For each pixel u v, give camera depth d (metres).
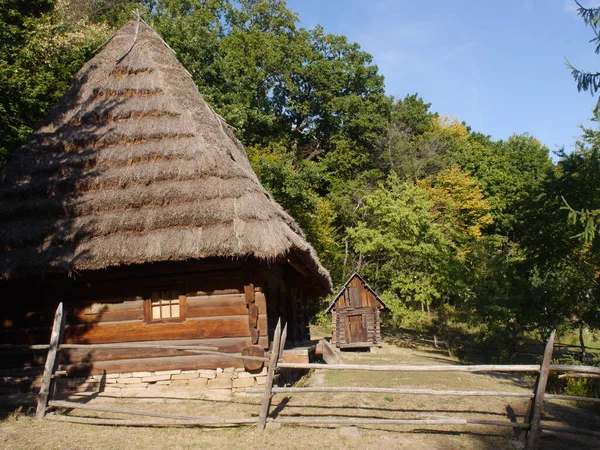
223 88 25.62
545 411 9.02
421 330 23.81
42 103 15.67
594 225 11.57
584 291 17.89
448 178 33.12
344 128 38.16
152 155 10.27
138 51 12.32
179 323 9.65
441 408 8.72
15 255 9.10
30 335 9.91
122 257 8.82
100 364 9.64
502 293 18.72
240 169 10.12
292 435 7.29
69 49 18.69
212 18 34.09
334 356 13.21
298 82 37.81
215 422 7.48
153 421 7.73
